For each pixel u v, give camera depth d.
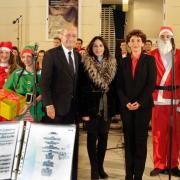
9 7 8.71
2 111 2.99
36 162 2.87
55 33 8.59
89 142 3.79
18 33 8.73
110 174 4.13
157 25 10.55
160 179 3.99
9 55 3.90
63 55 3.34
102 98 3.64
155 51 4.12
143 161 3.53
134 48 3.55
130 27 10.53
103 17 9.56
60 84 3.30
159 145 4.18
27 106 3.48
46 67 3.27
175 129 4.11
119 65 3.64
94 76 3.57
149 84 3.52
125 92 3.57
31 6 8.64
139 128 3.51
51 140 2.88
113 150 5.28
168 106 4.08
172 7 8.30
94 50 3.65
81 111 3.63
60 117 3.30
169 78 4.02
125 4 9.59
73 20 8.52
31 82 3.59
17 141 2.87
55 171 2.86
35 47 3.29
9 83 3.64
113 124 7.04
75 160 3.29
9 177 2.85
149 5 10.50
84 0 8.48
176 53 4.00
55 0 8.52
